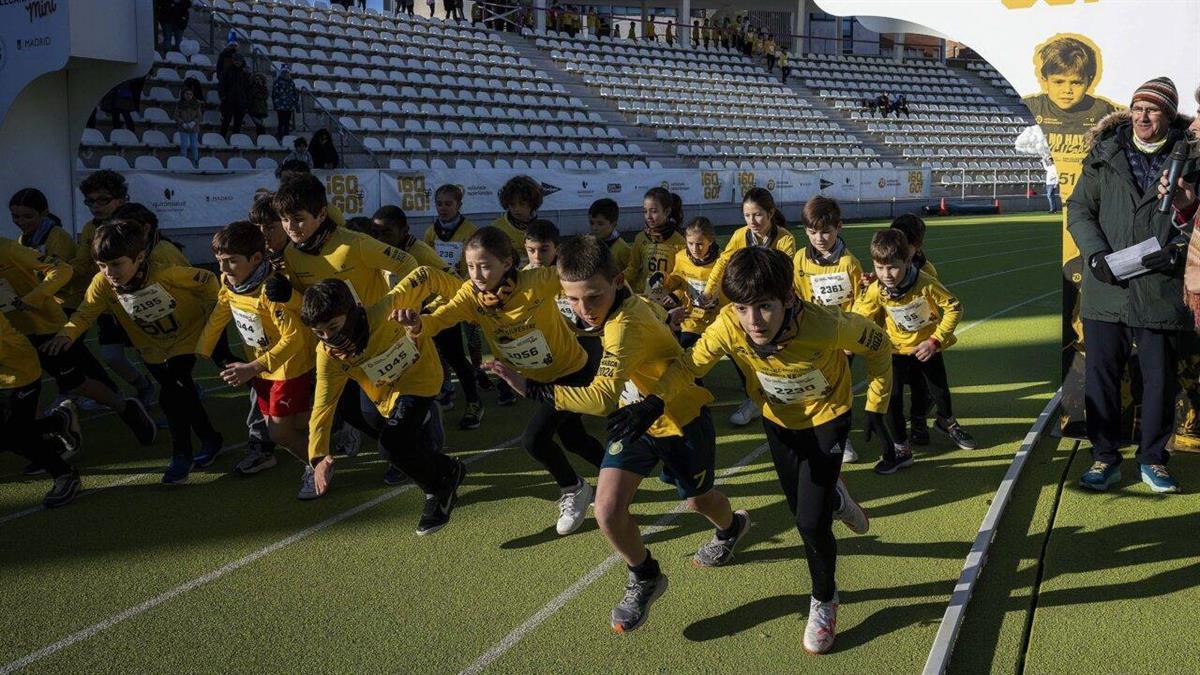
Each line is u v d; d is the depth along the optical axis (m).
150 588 3.86
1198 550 3.89
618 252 6.52
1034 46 5.22
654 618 3.52
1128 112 4.40
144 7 9.16
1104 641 3.23
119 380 7.78
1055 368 7.39
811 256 5.34
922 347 4.77
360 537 4.38
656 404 3.09
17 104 9.23
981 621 3.40
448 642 3.37
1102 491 4.56
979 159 29.77
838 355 3.27
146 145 14.30
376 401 4.31
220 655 3.31
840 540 4.20
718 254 5.99
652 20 31.38
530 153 20.53
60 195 9.79
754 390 3.42
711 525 4.43
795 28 37.25
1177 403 5.06
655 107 25.52
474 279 3.87
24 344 4.74
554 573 3.95
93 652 3.34
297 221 4.44
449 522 4.55
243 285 4.57
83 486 5.14
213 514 4.70
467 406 6.20
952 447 5.46
